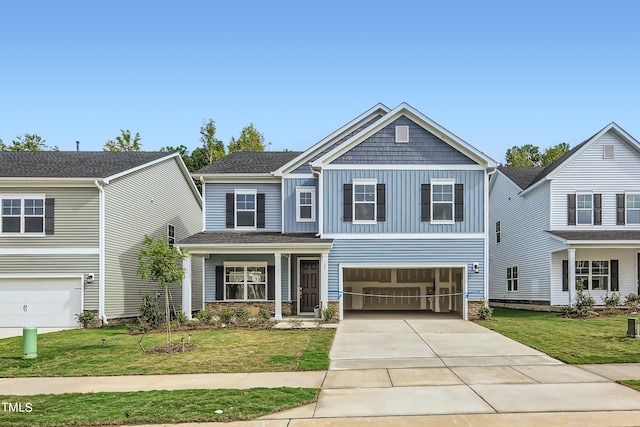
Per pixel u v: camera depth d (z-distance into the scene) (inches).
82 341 666.8
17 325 840.3
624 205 967.0
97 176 842.2
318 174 901.8
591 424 312.8
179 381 436.1
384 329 729.0
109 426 326.6
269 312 851.4
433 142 861.2
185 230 1218.6
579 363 481.4
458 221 849.5
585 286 979.9
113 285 875.4
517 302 1149.7
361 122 934.4
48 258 840.3
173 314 1031.6
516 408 344.2
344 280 1042.1
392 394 383.2
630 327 616.4
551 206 971.3
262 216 942.4
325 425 318.0
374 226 852.0
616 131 963.3
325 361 500.7
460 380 424.2
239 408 348.5
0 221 839.1
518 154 2508.6
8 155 1011.3
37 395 397.7
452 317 879.1
